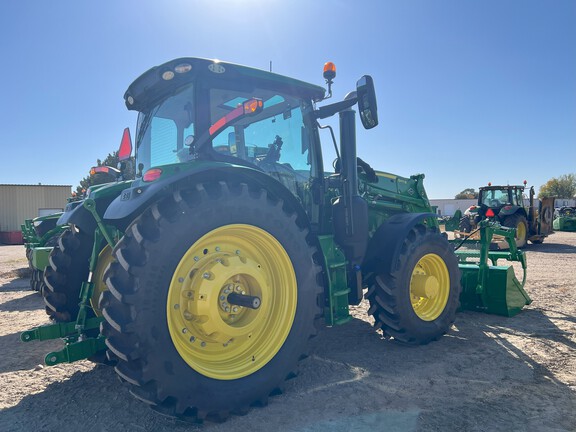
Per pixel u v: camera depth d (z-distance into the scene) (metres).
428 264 4.30
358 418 2.62
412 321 3.90
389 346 4.03
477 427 2.47
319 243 3.41
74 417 2.72
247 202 2.82
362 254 3.79
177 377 2.45
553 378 3.17
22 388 3.19
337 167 4.18
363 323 4.87
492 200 14.30
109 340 2.41
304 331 3.06
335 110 3.81
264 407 2.81
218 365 2.75
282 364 2.92
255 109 2.74
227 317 2.79
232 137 3.29
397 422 2.55
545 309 5.25
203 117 3.13
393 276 3.83
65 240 3.65
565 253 11.67
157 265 2.42
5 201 28.50
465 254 5.78
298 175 3.76
